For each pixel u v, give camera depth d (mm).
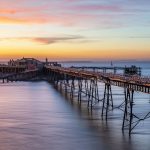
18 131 60406
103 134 58156
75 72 119250
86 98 111125
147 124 64875
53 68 187750
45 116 75375
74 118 72875
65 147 50750
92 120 70500
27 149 49656
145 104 93750
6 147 50531
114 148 50219
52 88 150625
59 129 62156
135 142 53125
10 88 149000
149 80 60562
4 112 80500
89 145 51781
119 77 71438
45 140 54500
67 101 102688
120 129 61625
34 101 102312
